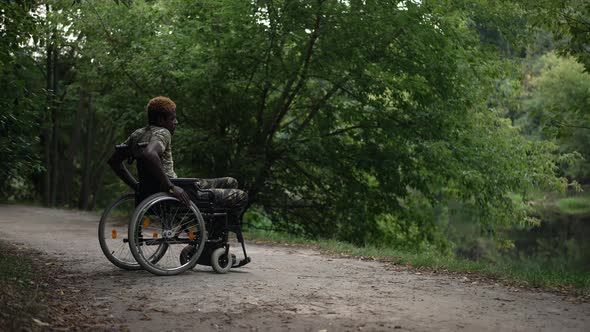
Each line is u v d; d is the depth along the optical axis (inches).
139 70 540.1
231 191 247.1
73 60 694.5
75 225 504.1
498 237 655.1
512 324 166.6
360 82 516.7
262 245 378.3
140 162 237.9
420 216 624.1
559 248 794.2
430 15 504.7
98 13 575.2
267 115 575.8
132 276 231.9
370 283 229.5
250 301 189.9
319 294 203.8
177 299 191.0
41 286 201.6
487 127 602.9
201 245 239.0
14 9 271.9
